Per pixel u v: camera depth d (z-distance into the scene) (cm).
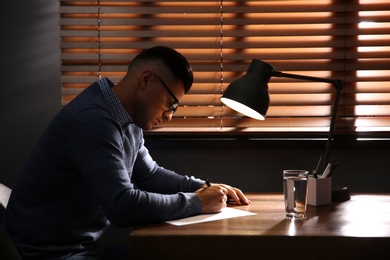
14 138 263
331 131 215
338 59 256
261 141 257
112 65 258
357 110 258
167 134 261
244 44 255
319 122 259
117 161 171
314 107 258
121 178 169
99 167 167
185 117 261
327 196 202
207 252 160
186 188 212
